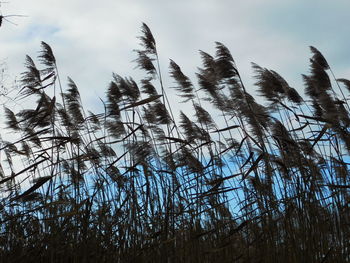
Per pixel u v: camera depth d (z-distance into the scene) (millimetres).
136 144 6113
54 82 5824
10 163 6445
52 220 5000
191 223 5582
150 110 7281
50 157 4977
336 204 5656
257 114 6359
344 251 5328
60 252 4910
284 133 6457
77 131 6836
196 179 6098
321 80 7164
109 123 7043
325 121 5941
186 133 7227
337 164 5961
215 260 5512
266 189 5664
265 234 5457
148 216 5652
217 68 6727
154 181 5879
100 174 5742
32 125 6102
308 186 5621
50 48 6938
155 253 5328
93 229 5207
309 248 5320
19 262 4820
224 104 7055
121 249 5320
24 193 4332
